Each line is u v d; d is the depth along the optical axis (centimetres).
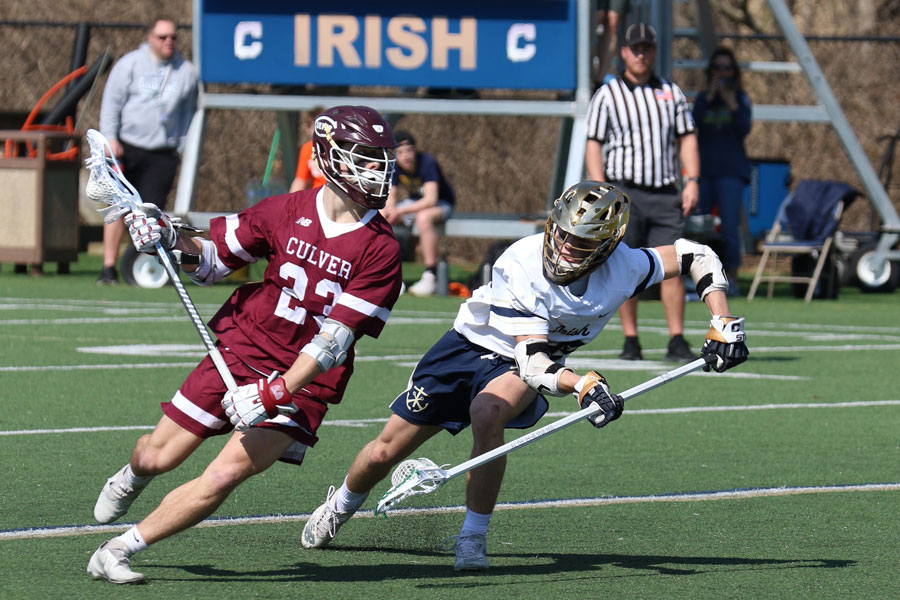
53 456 1981
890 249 5731
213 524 1600
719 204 5138
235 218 1382
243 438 1320
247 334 1359
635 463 2028
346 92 5297
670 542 1545
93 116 6912
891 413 2545
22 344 3334
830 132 7175
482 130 6712
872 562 1459
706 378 2997
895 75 7194
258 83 5022
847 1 7981
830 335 4000
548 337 1456
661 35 5134
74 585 1318
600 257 1382
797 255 5434
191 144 5041
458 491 1823
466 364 1468
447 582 1365
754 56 7331
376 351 3344
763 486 1867
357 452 2064
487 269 5084
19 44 6919
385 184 1327
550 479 1903
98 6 7144
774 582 1373
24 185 5297
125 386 2689
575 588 1345
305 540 1500
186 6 7200
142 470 1377
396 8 5019
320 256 1335
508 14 5003
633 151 3198
